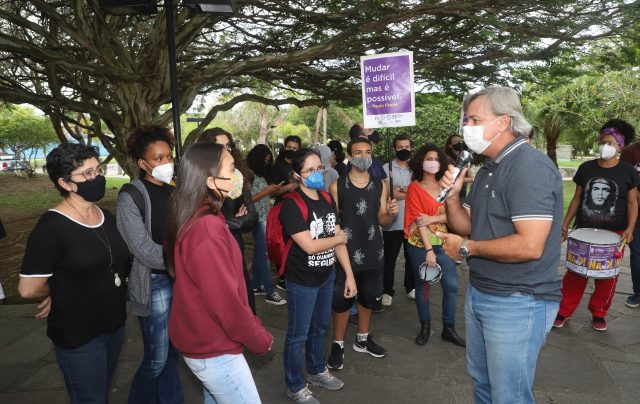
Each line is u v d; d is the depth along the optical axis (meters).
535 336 1.96
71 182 2.03
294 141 4.95
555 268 1.96
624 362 3.58
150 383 2.61
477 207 2.06
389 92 3.98
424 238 3.62
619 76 11.29
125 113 6.63
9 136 30.28
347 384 3.32
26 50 5.56
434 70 7.17
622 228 4.13
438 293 5.23
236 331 1.77
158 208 2.47
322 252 2.88
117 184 23.53
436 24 6.27
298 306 2.92
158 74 6.42
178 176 1.83
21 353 3.87
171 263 1.86
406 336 4.13
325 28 6.90
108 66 6.05
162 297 2.52
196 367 1.86
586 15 5.61
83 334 2.09
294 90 9.68
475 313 2.12
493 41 6.35
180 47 6.48
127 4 3.79
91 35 6.11
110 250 2.18
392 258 4.80
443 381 3.36
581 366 3.52
